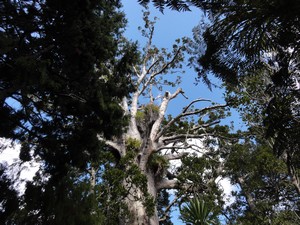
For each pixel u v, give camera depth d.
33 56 5.79
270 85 4.45
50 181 5.18
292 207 17.89
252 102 14.20
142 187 11.94
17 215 4.41
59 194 4.79
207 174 17.66
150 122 15.84
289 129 4.25
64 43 6.64
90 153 7.96
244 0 3.35
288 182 18.14
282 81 4.22
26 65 5.45
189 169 16.86
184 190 16.09
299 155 4.41
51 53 6.91
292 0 2.81
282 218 16.45
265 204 18.08
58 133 7.93
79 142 7.70
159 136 16.70
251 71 4.57
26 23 6.32
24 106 7.24
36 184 5.04
